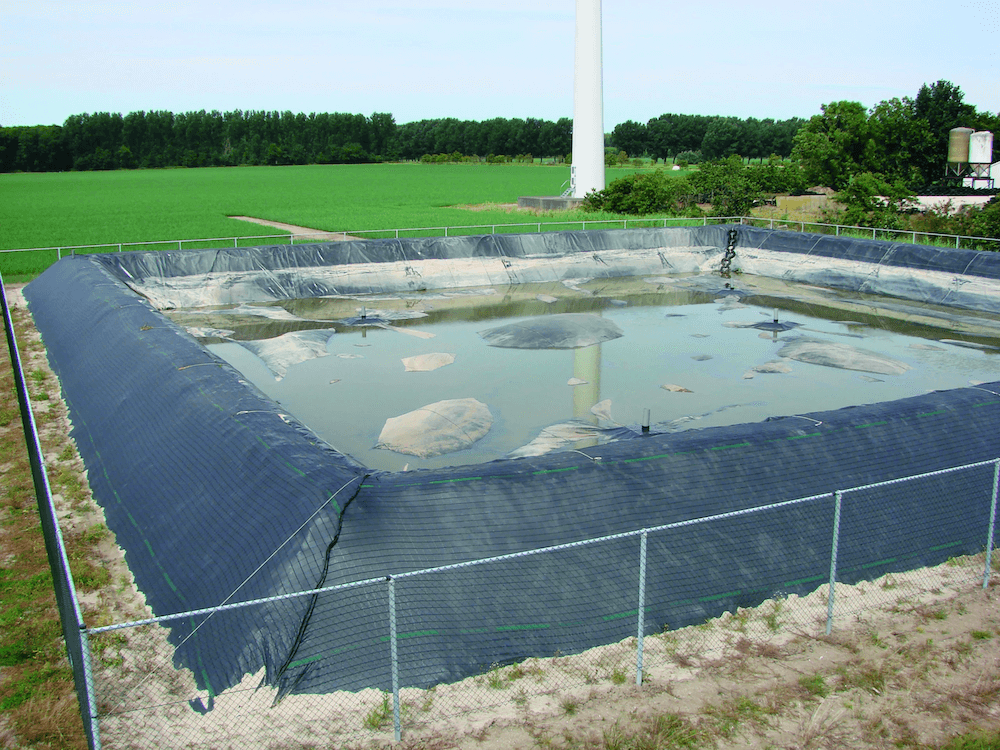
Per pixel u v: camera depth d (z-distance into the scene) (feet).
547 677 37.17
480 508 44.34
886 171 253.44
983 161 226.99
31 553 48.83
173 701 35.58
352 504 42.57
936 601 43.47
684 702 34.99
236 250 136.05
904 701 34.83
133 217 249.96
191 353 72.54
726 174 230.48
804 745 32.14
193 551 45.14
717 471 49.52
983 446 55.93
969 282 127.34
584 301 133.59
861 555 46.85
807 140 245.45
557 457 49.14
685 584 43.19
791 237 154.71
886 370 92.94
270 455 49.16
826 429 54.03
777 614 42.34
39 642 39.88
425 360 98.27
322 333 110.11
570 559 43.06
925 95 289.12
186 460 53.93
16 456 63.46
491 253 150.82
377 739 32.73
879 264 139.74
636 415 79.56
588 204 240.94
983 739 32.30
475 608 39.81
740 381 90.27
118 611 42.93
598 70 240.53
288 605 38.32
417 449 71.00
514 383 89.92
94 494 57.06
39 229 213.87
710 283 148.46
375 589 39.27
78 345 88.48
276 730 33.37
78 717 34.22
